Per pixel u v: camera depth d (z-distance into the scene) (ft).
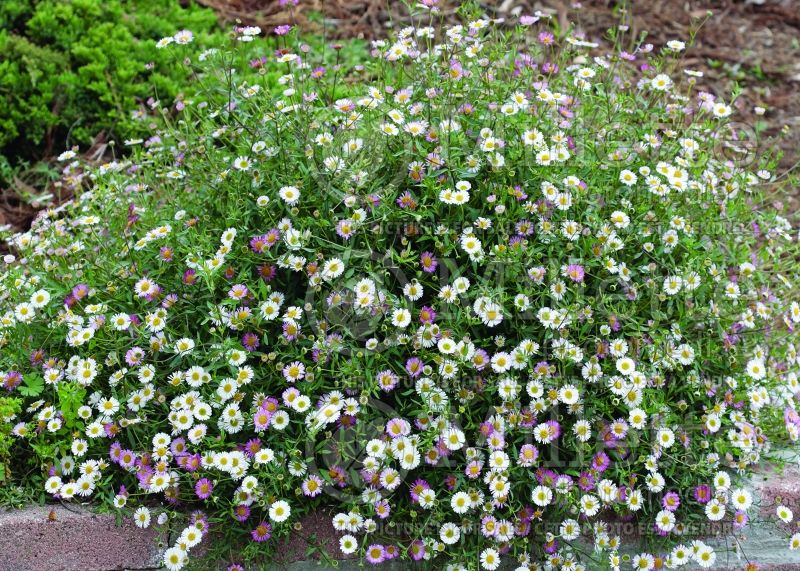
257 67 3.31
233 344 2.58
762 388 2.85
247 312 2.58
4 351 2.92
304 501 2.57
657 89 3.14
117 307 2.82
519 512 2.51
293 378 2.55
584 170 2.88
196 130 3.36
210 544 2.58
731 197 3.29
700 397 2.75
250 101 3.01
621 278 2.68
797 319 2.95
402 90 2.95
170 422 2.59
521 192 2.65
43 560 2.60
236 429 2.53
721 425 2.79
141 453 2.58
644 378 2.57
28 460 2.72
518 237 2.64
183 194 3.06
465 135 2.84
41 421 2.68
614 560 2.53
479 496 2.49
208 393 2.61
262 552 2.52
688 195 2.94
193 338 2.74
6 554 2.58
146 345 2.72
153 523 2.59
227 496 2.59
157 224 2.97
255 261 2.70
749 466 2.86
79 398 2.68
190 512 2.60
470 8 3.25
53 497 2.69
